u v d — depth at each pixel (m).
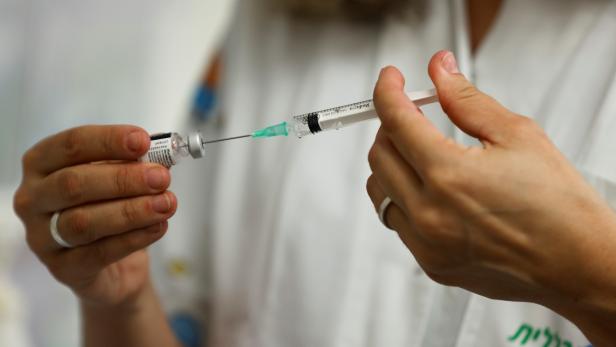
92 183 0.63
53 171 0.69
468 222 0.50
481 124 0.53
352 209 0.90
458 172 0.49
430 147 0.50
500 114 0.53
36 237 0.71
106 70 1.51
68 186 0.64
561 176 0.49
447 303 0.80
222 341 1.08
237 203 1.04
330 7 1.03
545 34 0.82
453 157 0.49
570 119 0.75
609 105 0.71
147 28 1.44
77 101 1.56
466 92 0.56
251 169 1.05
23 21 1.57
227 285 1.04
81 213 0.65
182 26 1.37
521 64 0.83
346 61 1.00
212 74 1.19
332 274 0.90
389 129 0.54
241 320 1.05
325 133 0.95
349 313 0.86
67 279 0.73
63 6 1.52
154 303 0.91
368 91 0.96
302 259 0.92
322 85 0.99
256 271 1.01
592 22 0.80
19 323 1.33
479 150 0.50
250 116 1.07
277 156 1.02
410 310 0.83
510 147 0.50
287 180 0.95
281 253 0.94
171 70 1.38
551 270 0.49
